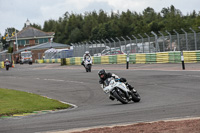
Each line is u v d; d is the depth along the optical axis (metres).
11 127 14.21
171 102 18.48
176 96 20.91
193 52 47.81
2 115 18.44
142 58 58.09
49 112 19.27
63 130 12.39
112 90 19.75
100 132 10.91
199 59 46.97
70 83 35.16
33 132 12.51
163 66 46.69
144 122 12.62
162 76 33.47
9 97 25.88
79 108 20.14
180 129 10.38
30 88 33.84
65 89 30.78
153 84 28.30
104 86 20.44
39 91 30.94
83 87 30.97
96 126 12.69
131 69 46.47
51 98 26.14
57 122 14.68
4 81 44.12
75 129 12.22
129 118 14.09
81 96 25.89
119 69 48.56
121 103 20.48
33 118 16.80
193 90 22.84
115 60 65.75
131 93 19.84
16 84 38.97
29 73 57.00
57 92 29.33
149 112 15.33
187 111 14.60
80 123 13.88
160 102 18.94
